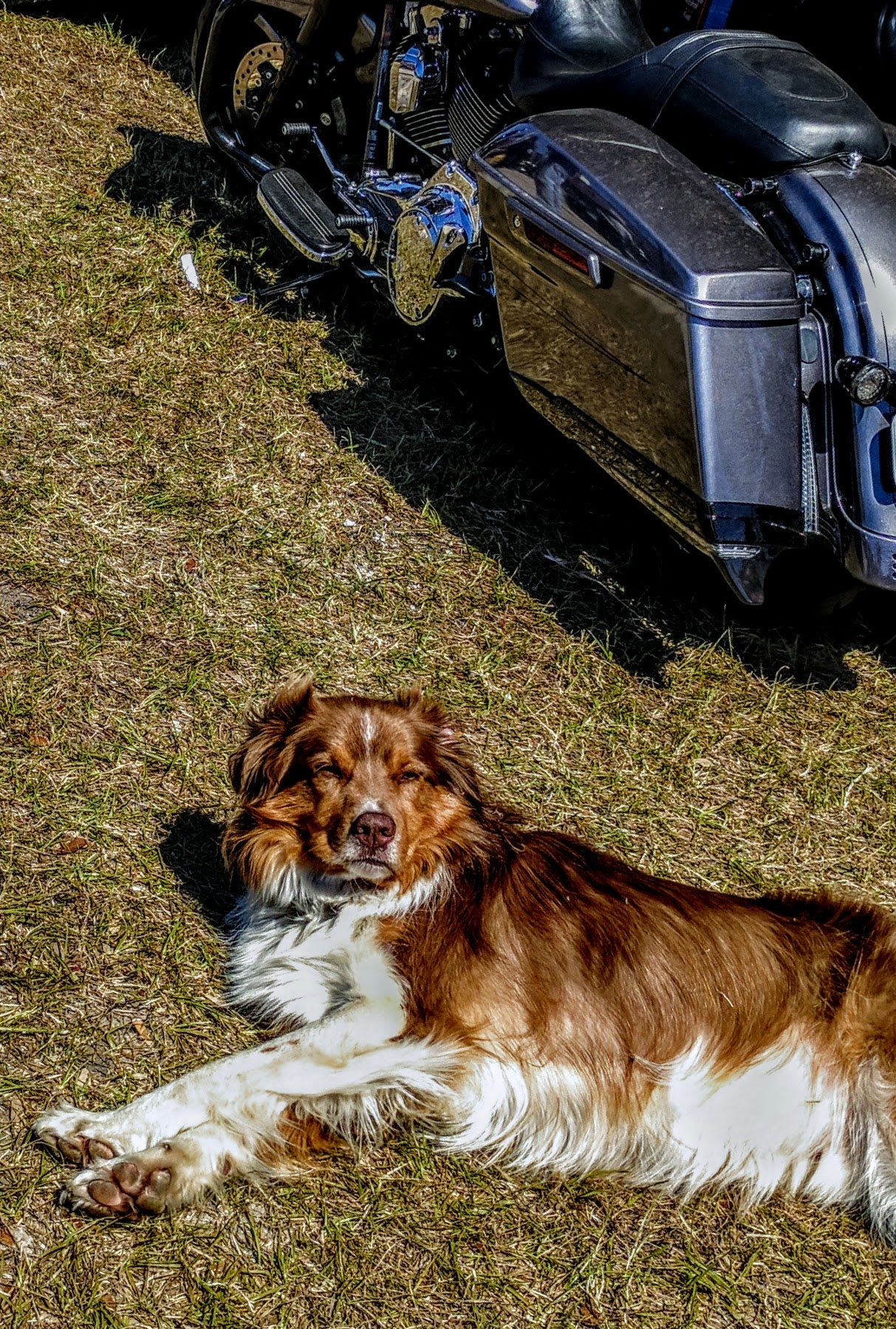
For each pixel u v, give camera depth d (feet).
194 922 10.68
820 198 12.94
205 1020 9.95
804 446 12.62
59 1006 9.76
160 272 18.63
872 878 12.71
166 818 11.50
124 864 10.96
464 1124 9.70
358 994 9.71
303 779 9.97
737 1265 9.32
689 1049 9.87
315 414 16.99
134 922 10.52
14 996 9.75
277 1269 8.56
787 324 12.16
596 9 15.34
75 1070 9.37
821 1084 10.10
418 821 9.99
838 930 10.62
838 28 15.83
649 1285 9.05
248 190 21.02
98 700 12.39
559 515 16.42
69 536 14.14
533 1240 9.15
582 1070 9.73
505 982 9.70
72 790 11.46
